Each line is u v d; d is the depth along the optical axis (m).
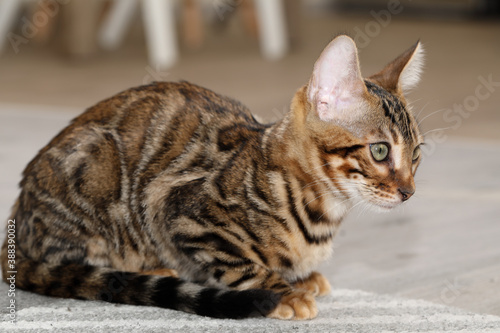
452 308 1.57
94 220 1.58
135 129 1.60
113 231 1.59
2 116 2.33
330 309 1.57
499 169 2.00
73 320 1.53
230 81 2.82
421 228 1.79
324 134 1.56
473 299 1.60
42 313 1.54
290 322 1.54
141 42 3.73
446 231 1.78
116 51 3.49
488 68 3.10
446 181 1.95
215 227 1.56
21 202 1.60
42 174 1.59
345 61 1.56
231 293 1.53
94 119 1.61
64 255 1.58
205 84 2.76
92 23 3.29
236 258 1.56
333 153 1.56
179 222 1.57
